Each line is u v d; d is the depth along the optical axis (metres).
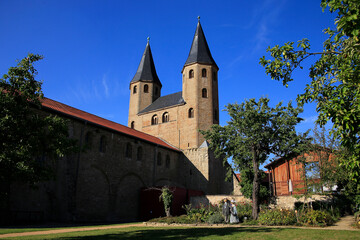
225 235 10.91
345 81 7.32
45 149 10.78
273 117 21.42
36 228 16.28
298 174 28.48
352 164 7.20
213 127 23.56
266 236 10.32
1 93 9.88
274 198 24.91
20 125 10.09
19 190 19.75
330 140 20.39
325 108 7.31
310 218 15.25
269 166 30.50
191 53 45.50
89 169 25.66
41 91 11.08
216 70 46.25
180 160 40.88
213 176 39.31
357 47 6.96
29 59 10.94
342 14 6.85
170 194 22.89
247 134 20.97
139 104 48.50
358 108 6.54
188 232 12.29
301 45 8.55
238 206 24.38
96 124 27.03
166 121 44.72
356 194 18.27
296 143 20.98
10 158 9.20
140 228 15.52
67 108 28.41
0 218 18.30
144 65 51.22
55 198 22.17
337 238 9.43
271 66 8.89
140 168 32.38
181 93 46.84
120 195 28.72
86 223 22.66
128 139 31.34
